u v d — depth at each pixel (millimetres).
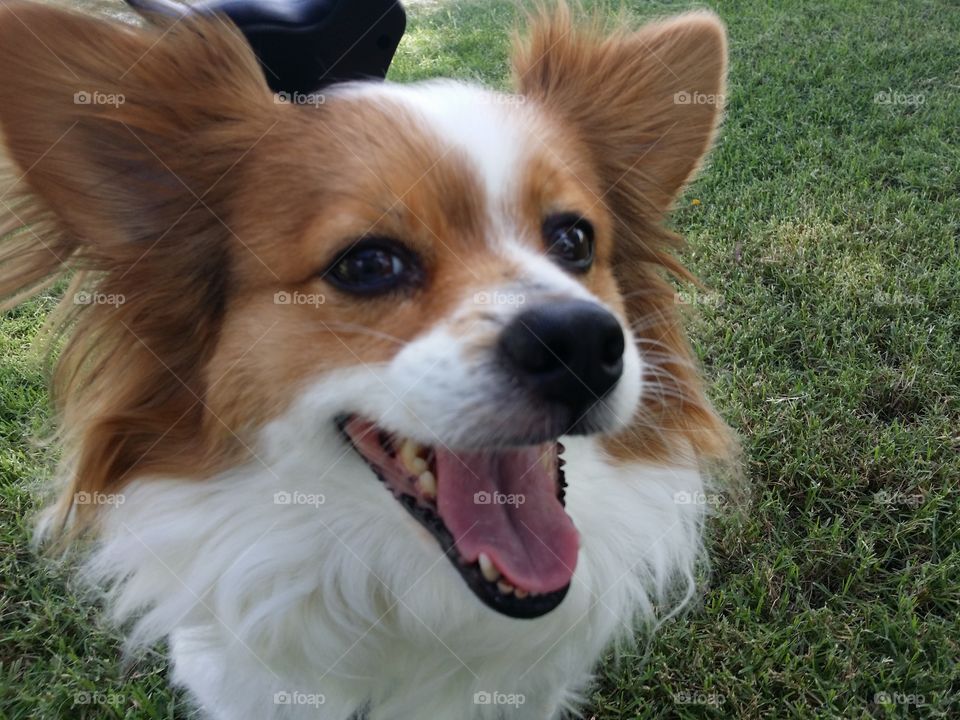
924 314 383
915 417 333
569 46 228
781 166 521
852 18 752
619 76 228
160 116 184
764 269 423
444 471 172
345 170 173
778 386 348
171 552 192
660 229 239
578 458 206
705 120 234
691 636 261
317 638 197
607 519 214
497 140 182
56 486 223
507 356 153
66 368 199
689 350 240
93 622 270
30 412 340
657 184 236
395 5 244
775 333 377
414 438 162
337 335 169
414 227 170
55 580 278
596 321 153
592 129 223
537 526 176
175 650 223
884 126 555
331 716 212
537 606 170
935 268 417
